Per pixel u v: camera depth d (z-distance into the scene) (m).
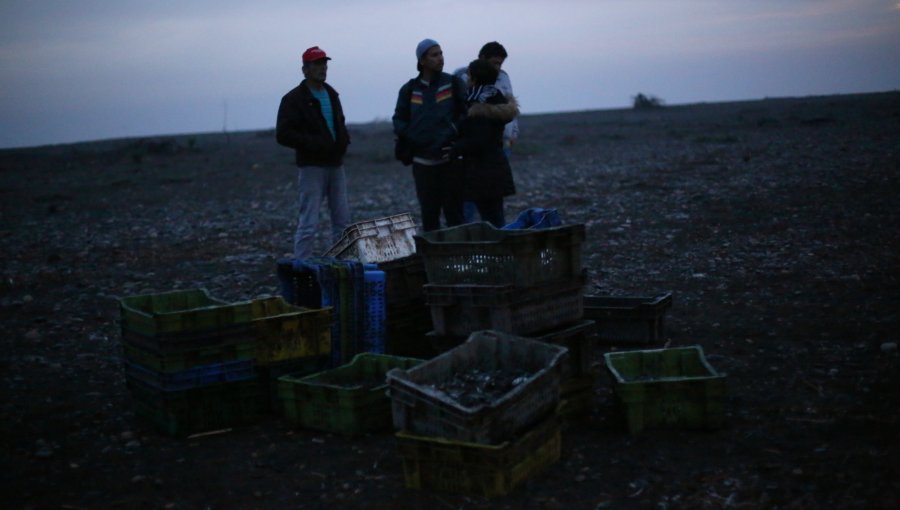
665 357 5.91
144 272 12.58
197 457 5.39
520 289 5.60
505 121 8.62
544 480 4.82
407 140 8.95
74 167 41.38
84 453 5.54
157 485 5.00
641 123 59.94
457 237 6.27
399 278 6.89
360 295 6.40
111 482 5.08
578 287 6.00
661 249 12.06
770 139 34.62
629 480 4.76
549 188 21.59
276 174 32.69
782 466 4.79
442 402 4.66
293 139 8.98
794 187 17.84
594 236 13.48
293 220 18.08
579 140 45.91
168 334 5.59
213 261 13.29
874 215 13.55
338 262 6.51
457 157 8.77
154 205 23.14
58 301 10.63
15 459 5.47
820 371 6.39
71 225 19.19
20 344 8.48
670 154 30.58
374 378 6.12
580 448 5.26
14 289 11.56
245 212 20.27
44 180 34.22
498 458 4.54
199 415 5.80
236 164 39.25
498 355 5.48
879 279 9.19
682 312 8.48
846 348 6.91
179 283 11.48
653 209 16.19
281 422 5.96
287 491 4.87
